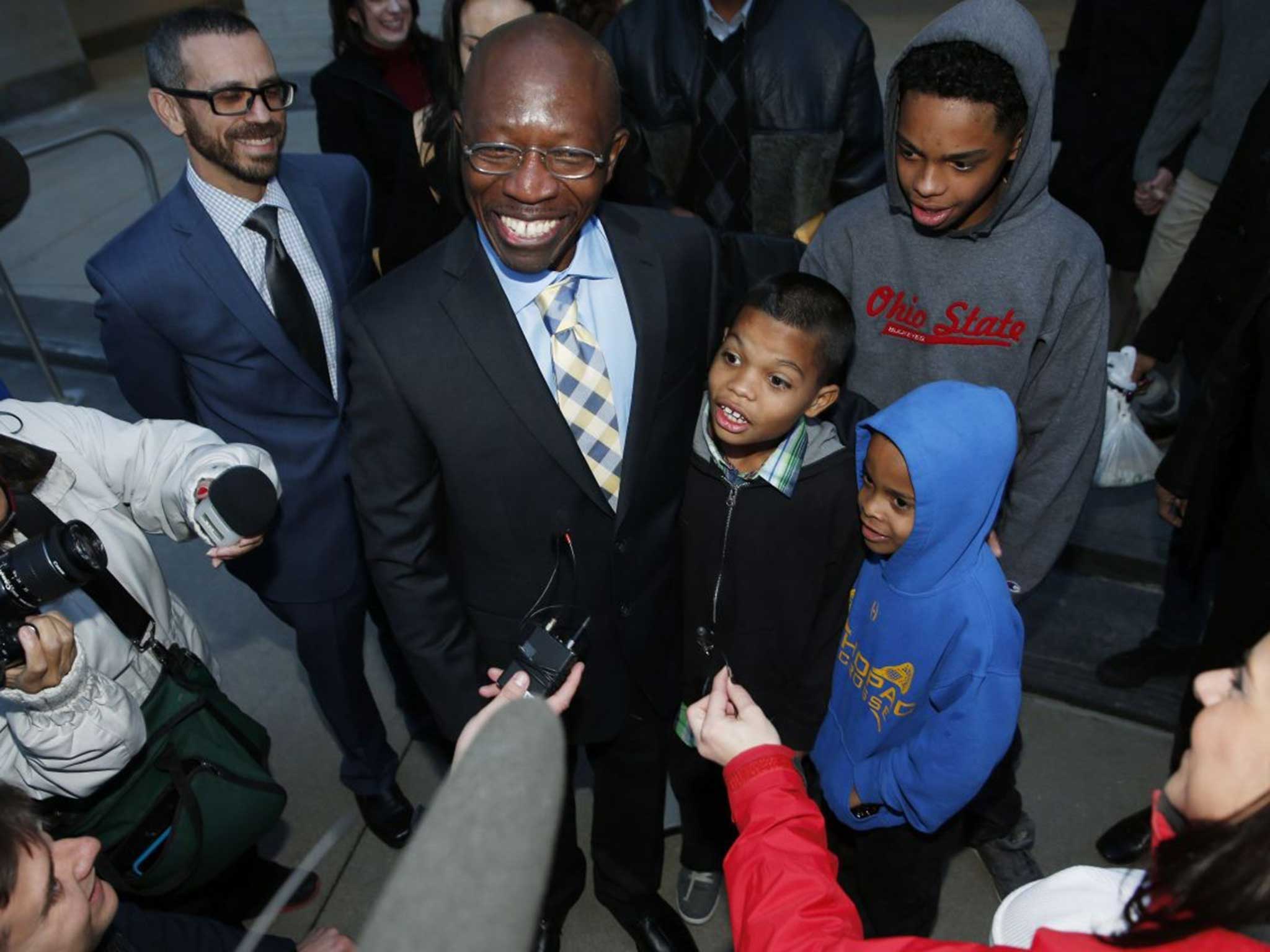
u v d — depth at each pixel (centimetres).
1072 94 353
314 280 210
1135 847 231
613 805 206
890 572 163
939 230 178
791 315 149
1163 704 267
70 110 845
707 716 120
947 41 158
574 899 216
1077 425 187
